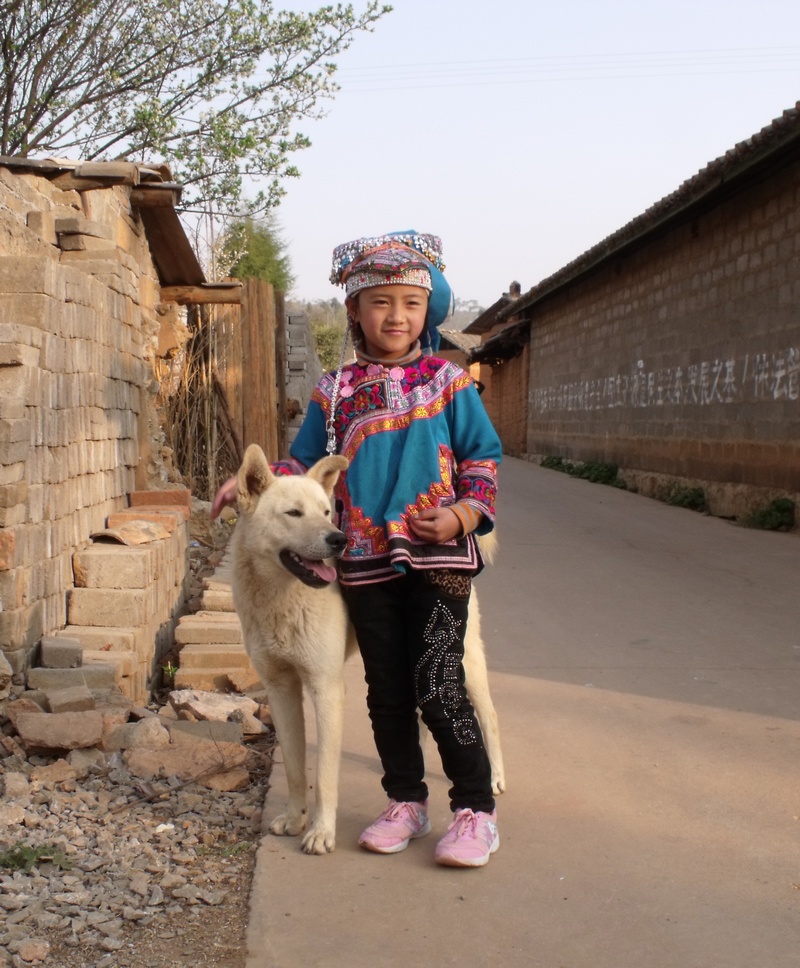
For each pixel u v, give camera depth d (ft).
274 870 10.61
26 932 9.29
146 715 15.67
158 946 9.18
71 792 12.85
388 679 11.03
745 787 13.20
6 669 14.89
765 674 19.07
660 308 56.39
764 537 38.34
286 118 60.08
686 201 46.26
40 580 16.97
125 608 18.56
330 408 11.43
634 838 11.56
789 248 40.34
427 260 11.51
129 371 25.30
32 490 16.47
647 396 58.59
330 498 11.26
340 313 160.76
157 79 58.49
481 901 9.98
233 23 57.88
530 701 17.26
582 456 73.92
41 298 17.07
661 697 17.51
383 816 11.28
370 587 10.79
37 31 54.75
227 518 36.94
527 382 96.73
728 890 10.25
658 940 9.24
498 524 41.75
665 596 26.84
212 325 39.52
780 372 41.37
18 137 55.47
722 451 47.29
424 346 12.15
